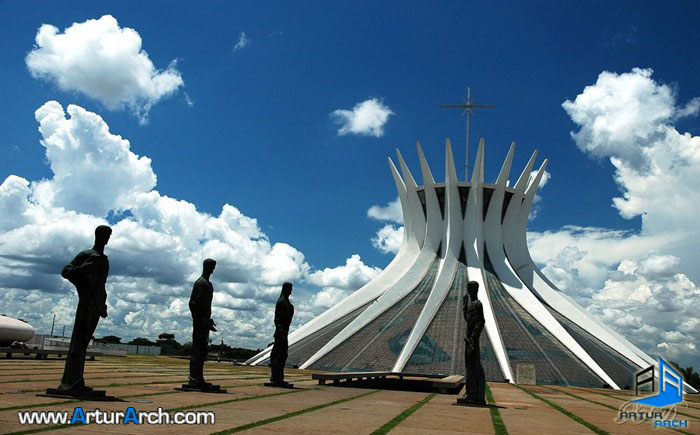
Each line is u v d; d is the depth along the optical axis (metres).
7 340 42.06
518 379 33.56
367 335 41.69
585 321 44.09
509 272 47.62
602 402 21.34
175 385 18.31
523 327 40.59
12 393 13.62
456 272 47.75
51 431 9.14
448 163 50.56
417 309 44.00
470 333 17.50
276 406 14.31
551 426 13.12
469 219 50.41
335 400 17.11
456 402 17.70
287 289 21.56
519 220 51.38
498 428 12.21
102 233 13.80
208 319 17.27
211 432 9.78
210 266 17.50
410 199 53.22
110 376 21.64
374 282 50.78
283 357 21.23
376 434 10.48
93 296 13.60
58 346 52.12
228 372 30.78
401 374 27.48
